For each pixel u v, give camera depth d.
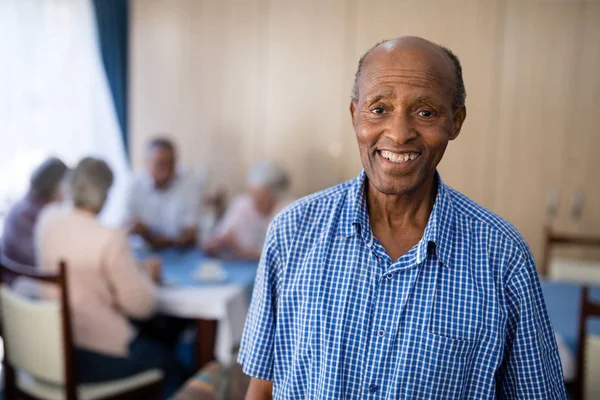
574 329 1.93
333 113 3.85
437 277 0.81
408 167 0.79
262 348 0.90
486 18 3.57
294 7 3.83
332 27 3.79
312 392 0.84
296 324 0.86
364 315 0.81
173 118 4.07
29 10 3.75
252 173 3.19
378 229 0.87
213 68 3.98
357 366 0.81
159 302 2.34
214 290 2.42
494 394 0.80
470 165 3.70
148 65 4.05
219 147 4.04
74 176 2.22
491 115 3.64
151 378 2.32
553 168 3.61
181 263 2.83
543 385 0.81
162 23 4.01
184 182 3.40
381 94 0.78
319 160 3.91
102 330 2.20
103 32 3.90
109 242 2.17
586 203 3.58
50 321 1.99
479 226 0.82
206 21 3.96
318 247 0.85
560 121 3.56
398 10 3.69
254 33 3.90
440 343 0.79
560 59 3.52
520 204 3.67
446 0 3.61
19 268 2.03
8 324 2.13
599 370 1.67
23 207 2.66
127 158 4.07
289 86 3.90
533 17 3.52
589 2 3.44
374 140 0.80
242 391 1.46
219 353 2.33
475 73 3.62
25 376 2.26
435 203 0.83
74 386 2.03
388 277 0.81
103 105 4.01
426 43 0.81
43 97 3.84
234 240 3.06
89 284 2.18
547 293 2.35
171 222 3.34
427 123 0.78
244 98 3.97
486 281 0.79
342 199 0.88
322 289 0.84
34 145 3.81
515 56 3.57
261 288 0.90
